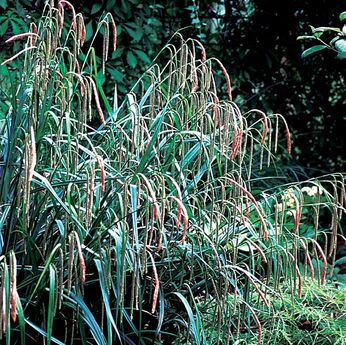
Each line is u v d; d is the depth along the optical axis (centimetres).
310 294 219
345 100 436
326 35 422
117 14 364
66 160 173
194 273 190
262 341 200
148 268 182
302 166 438
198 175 186
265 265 213
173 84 202
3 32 344
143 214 174
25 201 133
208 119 176
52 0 170
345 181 392
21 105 162
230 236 178
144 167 170
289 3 423
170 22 417
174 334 188
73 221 156
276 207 181
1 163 164
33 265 161
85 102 163
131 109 178
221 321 186
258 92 430
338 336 207
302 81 435
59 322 177
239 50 423
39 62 169
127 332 188
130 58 364
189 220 185
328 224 396
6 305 128
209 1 424
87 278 177
